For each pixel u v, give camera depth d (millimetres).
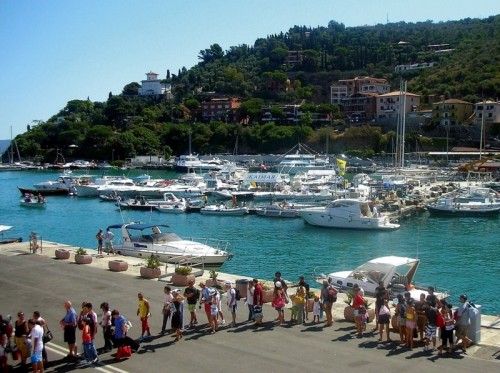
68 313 22297
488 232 75750
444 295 33844
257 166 185500
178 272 35531
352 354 22469
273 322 26984
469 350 22938
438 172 141375
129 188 120812
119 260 41281
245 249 63812
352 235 73250
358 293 25641
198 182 128250
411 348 23141
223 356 22359
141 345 23719
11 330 22125
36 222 89125
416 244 67000
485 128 193000
